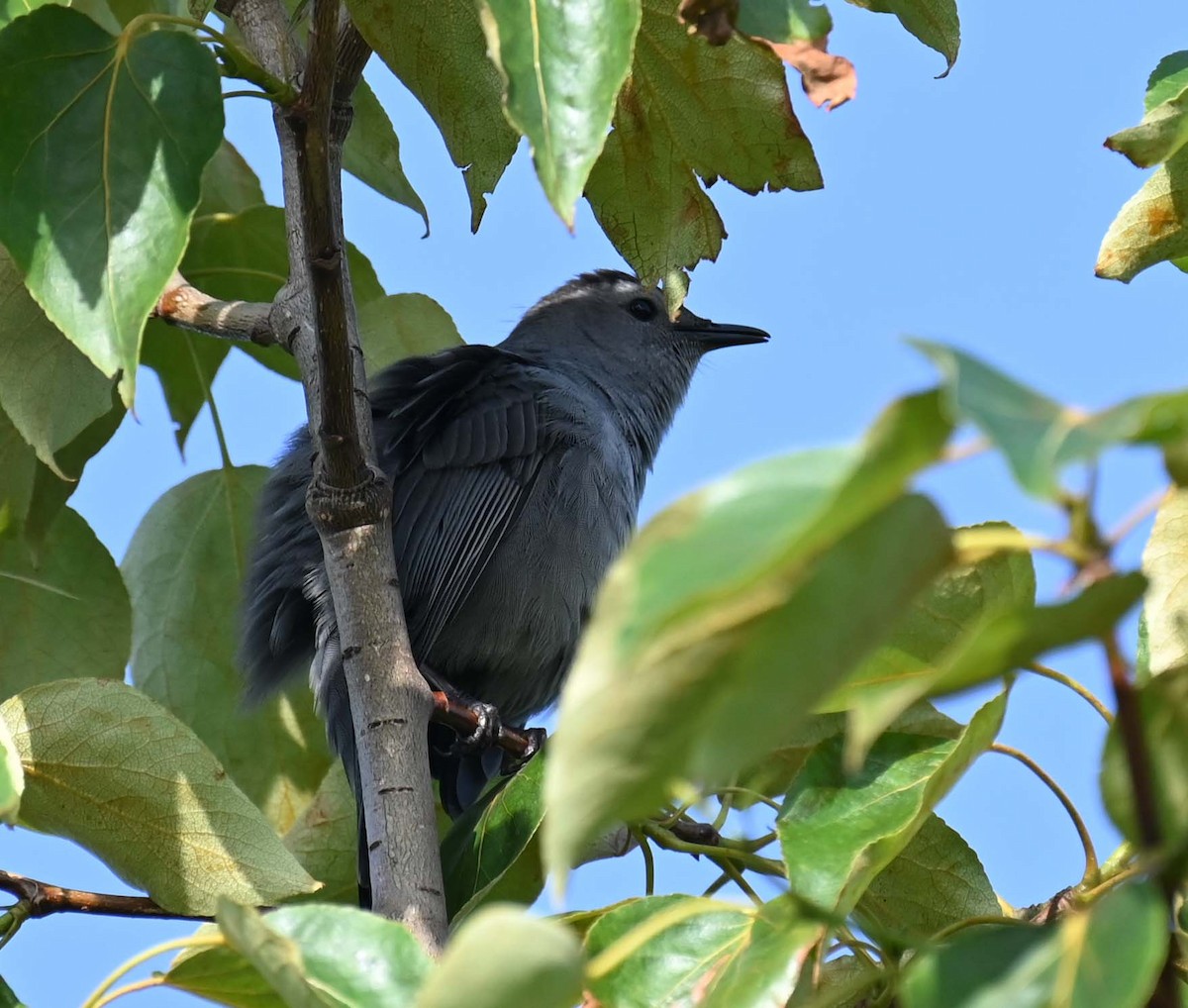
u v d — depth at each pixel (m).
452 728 10.67
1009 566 4.73
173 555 10.69
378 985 4.46
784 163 8.10
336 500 7.64
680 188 8.30
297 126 6.56
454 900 7.49
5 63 6.05
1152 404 2.71
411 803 7.18
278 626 10.64
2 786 5.54
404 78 7.59
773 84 7.82
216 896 7.36
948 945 3.57
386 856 7.08
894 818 5.19
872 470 2.71
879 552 2.93
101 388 8.49
